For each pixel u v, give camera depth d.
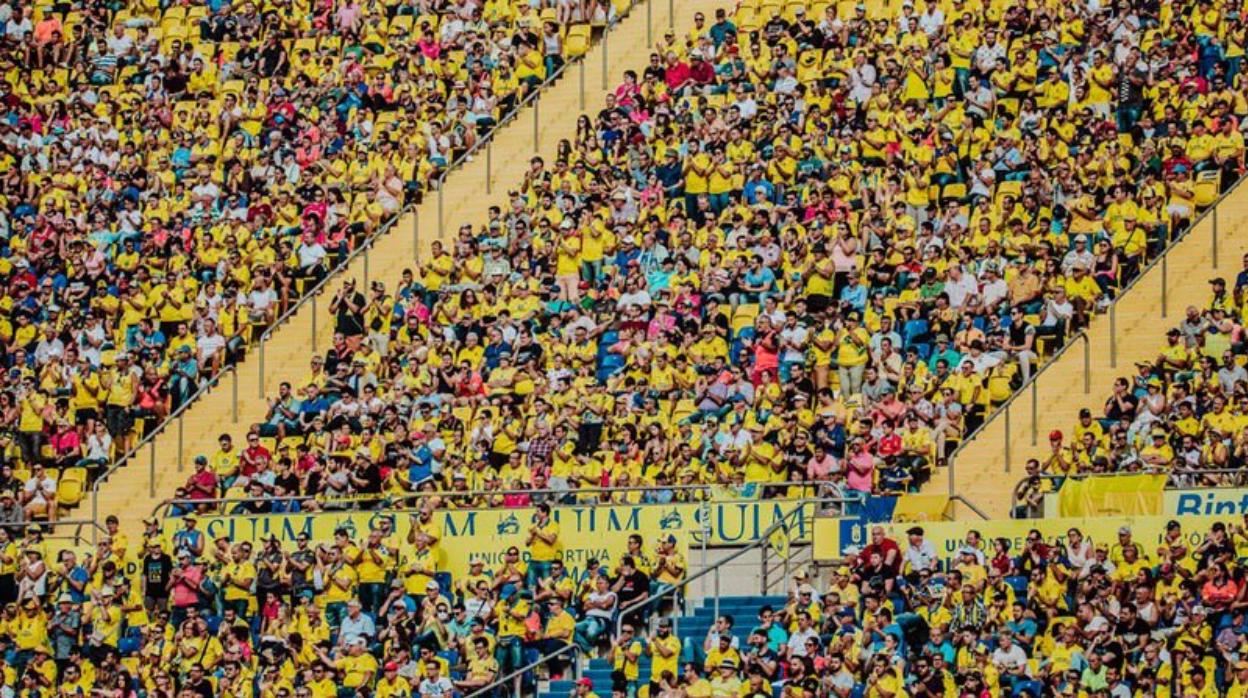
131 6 198.88
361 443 151.50
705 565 139.62
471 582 139.12
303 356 166.62
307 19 192.25
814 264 155.88
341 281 171.62
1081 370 148.38
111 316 171.12
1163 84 165.00
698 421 149.38
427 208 176.50
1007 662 125.25
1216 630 124.62
